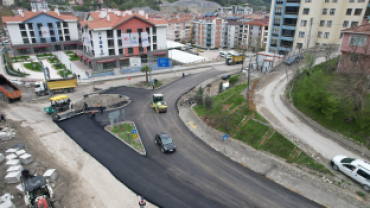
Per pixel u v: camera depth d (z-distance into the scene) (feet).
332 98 84.23
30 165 78.64
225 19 363.97
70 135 98.89
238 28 364.79
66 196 65.57
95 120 113.60
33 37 276.21
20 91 145.38
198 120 111.24
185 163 80.28
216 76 196.03
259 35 333.62
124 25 213.66
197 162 80.79
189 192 67.00
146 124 110.32
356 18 181.37
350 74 98.07
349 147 76.23
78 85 171.73
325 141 80.02
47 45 286.25
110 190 68.13
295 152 77.30
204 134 99.76
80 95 150.51
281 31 222.48
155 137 94.17
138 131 103.40
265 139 86.02
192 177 73.20
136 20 218.59
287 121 92.58
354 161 66.54
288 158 76.89
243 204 62.49
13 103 135.54
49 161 81.10
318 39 204.33
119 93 154.30
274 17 226.58
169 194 66.33
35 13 271.49
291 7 211.20
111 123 108.17
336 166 69.00
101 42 209.87
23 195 65.62
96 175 74.38
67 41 298.76
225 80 182.80
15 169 73.82
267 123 91.40
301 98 102.83
